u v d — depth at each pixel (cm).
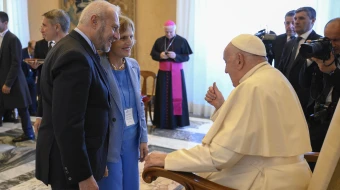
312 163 158
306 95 200
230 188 118
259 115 115
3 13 330
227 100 122
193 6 464
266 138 113
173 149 338
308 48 156
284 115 116
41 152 123
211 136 121
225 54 133
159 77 411
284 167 115
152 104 477
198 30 465
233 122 117
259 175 117
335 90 169
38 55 367
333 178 103
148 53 536
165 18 512
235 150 113
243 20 433
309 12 242
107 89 127
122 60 153
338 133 100
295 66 234
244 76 128
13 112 446
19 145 343
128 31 142
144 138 168
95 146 122
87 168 113
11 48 333
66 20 204
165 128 416
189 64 482
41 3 611
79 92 109
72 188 121
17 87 341
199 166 119
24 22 605
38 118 175
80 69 109
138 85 161
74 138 109
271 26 415
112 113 141
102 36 124
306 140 118
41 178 125
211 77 467
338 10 371
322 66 165
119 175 148
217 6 447
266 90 117
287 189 113
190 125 433
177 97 410
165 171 125
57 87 109
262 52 127
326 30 166
